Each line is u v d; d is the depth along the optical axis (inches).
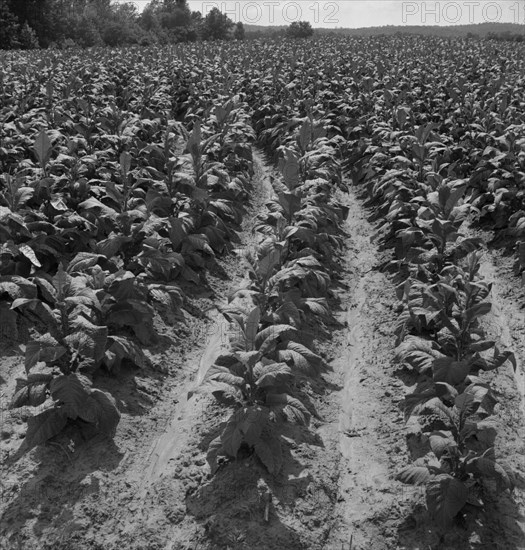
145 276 289.6
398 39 1755.7
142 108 633.6
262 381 182.4
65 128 485.7
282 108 657.0
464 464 170.4
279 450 188.5
